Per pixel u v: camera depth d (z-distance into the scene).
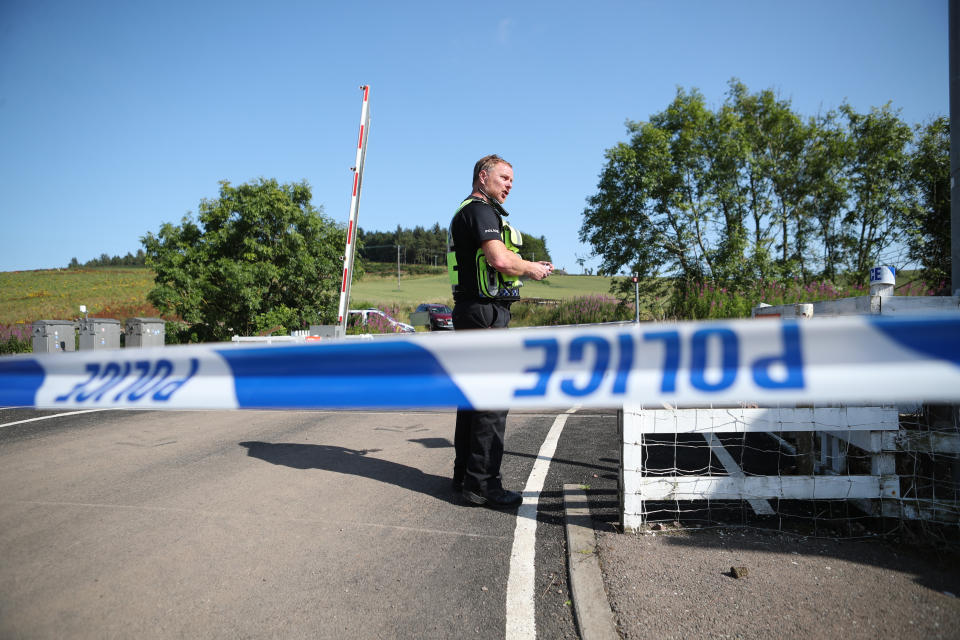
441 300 50.56
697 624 2.13
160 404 1.94
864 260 25.62
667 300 26.38
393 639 2.11
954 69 3.40
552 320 29.05
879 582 2.42
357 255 17.81
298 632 2.15
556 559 2.78
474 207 3.41
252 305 15.30
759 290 22.31
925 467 3.34
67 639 2.09
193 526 3.16
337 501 3.58
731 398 1.47
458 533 3.09
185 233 15.89
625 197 26.80
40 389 2.09
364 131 8.49
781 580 2.44
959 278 3.39
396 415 6.62
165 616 2.25
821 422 2.98
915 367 1.36
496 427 3.46
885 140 25.06
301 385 1.80
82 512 3.36
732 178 25.89
